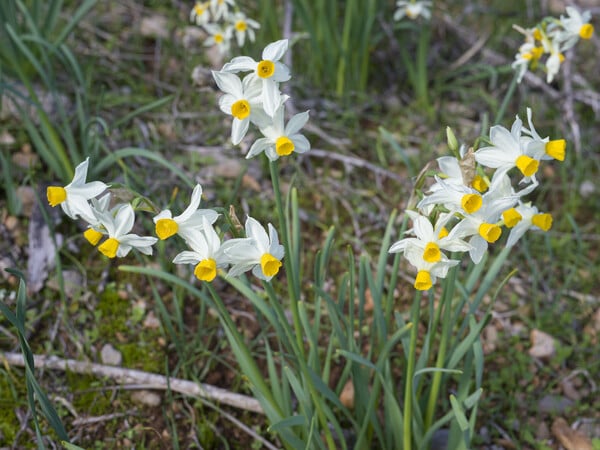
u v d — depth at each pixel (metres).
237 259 0.55
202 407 0.76
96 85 1.03
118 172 0.92
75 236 0.86
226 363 0.79
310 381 0.63
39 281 0.82
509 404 0.80
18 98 0.94
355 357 0.64
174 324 0.82
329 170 1.01
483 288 0.69
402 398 0.72
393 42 1.18
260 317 0.78
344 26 1.06
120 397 0.76
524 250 0.87
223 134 1.02
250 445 0.75
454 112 1.13
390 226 0.70
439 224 0.54
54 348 0.79
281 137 0.55
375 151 1.05
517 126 0.55
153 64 1.11
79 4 1.15
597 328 0.88
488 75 1.11
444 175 0.56
